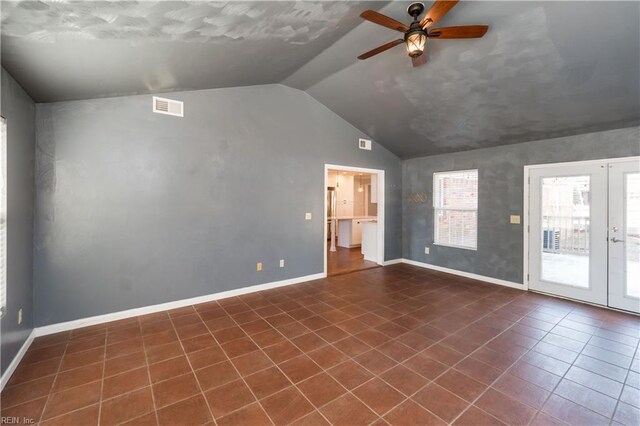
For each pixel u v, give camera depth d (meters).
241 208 4.02
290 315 3.34
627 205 3.40
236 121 3.96
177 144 3.53
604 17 2.15
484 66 2.97
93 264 3.06
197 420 1.75
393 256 5.99
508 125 3.89
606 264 3.55
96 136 3.05
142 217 3.32
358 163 5.34
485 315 3.33
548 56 2.63
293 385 2.08
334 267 5.58
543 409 1.84
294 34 2.62
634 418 1.76
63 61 2.08
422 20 2.01
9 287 2.22
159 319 3.21
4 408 1.83
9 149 2.20
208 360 2.40
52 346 2.61
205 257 3.75
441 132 4.56
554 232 4.00
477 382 2.11
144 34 1.96
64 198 2.91
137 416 1.78
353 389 2.03
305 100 4.62
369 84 3.90
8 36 1.67
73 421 1.74
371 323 3.12
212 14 1.92
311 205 4.73
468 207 4.99
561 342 2.70
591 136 3.65
